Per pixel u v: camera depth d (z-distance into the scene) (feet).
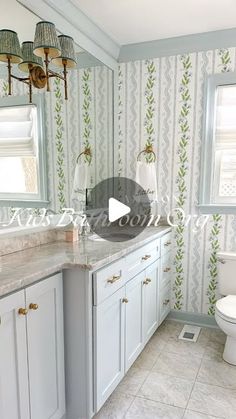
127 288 5.90
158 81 8.47
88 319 4.73
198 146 8.27
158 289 7.81
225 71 7.80
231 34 7.53
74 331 4.85
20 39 5.15
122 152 9.14
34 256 5.10
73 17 6.40
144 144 8.85
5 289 3.60
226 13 6.76
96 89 7.86
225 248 8.30
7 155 5.22
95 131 7.98
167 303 8.73
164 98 8.46
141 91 8.69
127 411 5.45
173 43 8.05
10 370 3.82
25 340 4.04
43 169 6.15
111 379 5.45
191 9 6.59
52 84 6.22
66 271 4.80
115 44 8.29
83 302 4.73
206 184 8.36
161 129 8.61
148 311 7.15
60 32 6.13
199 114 8.15
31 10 5.31
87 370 4.84
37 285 4.21
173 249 8.87
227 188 8.38
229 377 6.40
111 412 5.43
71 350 4.92
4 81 5.04
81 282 4.71
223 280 7.93
